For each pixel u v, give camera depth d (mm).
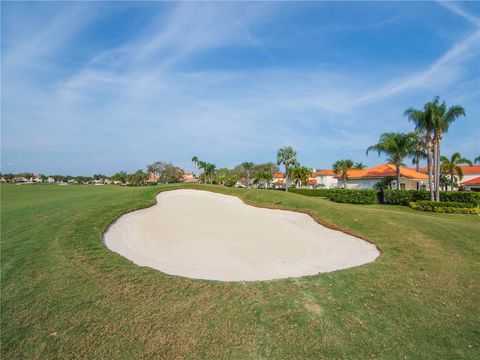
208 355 5055
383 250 11203
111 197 23234
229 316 6094
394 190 33094
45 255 9219
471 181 56000
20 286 7234
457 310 6762
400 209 28422
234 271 9352
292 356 5078
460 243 11859
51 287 7156
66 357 4938
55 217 15180
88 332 5531
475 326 6145
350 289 7566
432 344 5520
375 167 58781
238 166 105688
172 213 18734
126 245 11672
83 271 8039
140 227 14695
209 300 6707
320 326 5898
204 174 78750
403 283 8062
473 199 27156
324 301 6871
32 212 18469
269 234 14398
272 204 22438
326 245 12859
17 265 8531
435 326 6098
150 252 11242
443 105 27453
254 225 16406
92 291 6969
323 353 5172
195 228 15141
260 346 5281
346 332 5766
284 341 5430
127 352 5070
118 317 5984
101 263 8633
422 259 10070
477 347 5469
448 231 13391
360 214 16484
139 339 5379
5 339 5312
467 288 7918
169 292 7043
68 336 5414
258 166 107312
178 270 9195
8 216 17500
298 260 10711
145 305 6438
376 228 13945
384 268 9180
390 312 6555
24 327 5648
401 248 11297
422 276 8602
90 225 12789
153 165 110750
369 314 6434
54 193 39938
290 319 6078
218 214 19453
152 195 23703
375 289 7625
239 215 19484
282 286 7582
